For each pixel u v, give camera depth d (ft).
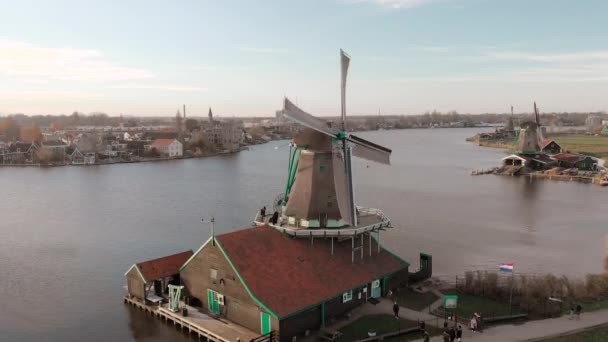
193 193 310.86
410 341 102.42
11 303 133.59
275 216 134.82
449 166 472.44
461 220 234.58
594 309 119.85
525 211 255.50
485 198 295.28
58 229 215.92
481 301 125.70
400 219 236.43
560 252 182.19
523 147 431.43
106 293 140.15
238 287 107.55
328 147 128.47
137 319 121.08
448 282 143.33
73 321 121.39
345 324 111.45
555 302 121.80
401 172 427.74
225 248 110.93
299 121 117.70
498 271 158.81
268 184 350.64
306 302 106.42
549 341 100.73
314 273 116.26
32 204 272.51
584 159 406.41
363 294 123.13
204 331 106.83
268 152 654.53
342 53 138.00
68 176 395.96
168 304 120.88
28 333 115.44
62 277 154.40
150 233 209.67
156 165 484.33
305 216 128.57
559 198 294.87
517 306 121.39
